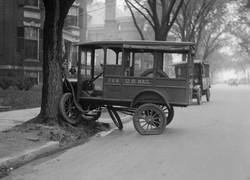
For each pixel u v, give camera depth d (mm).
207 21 41156
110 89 12258
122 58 12125
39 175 7211
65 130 11266
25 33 29406
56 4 11375
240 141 10852
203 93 28812
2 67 27719
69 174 7250
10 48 28062
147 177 7035
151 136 11719
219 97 36812
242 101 30312
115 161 8297
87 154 9055
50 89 11586
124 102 12258
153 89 11984
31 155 8555
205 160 8398
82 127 12328
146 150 9492
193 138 11344
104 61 12273
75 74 14477
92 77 13133
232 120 16281
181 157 8703
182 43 11781
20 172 7445
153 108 11906
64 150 9555
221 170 7543
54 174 7262
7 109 16766
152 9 25281
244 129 13398
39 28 30109
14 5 28422
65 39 33938
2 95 20172
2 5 27922
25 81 25250
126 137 11531
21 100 19125
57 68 11727
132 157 8695
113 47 12234
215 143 10516
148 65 12477
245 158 8609
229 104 26594
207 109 22125
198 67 26406
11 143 9219
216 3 38750
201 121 15852
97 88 12867
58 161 8344
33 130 10586
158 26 25312
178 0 35281
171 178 6973
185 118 17062
